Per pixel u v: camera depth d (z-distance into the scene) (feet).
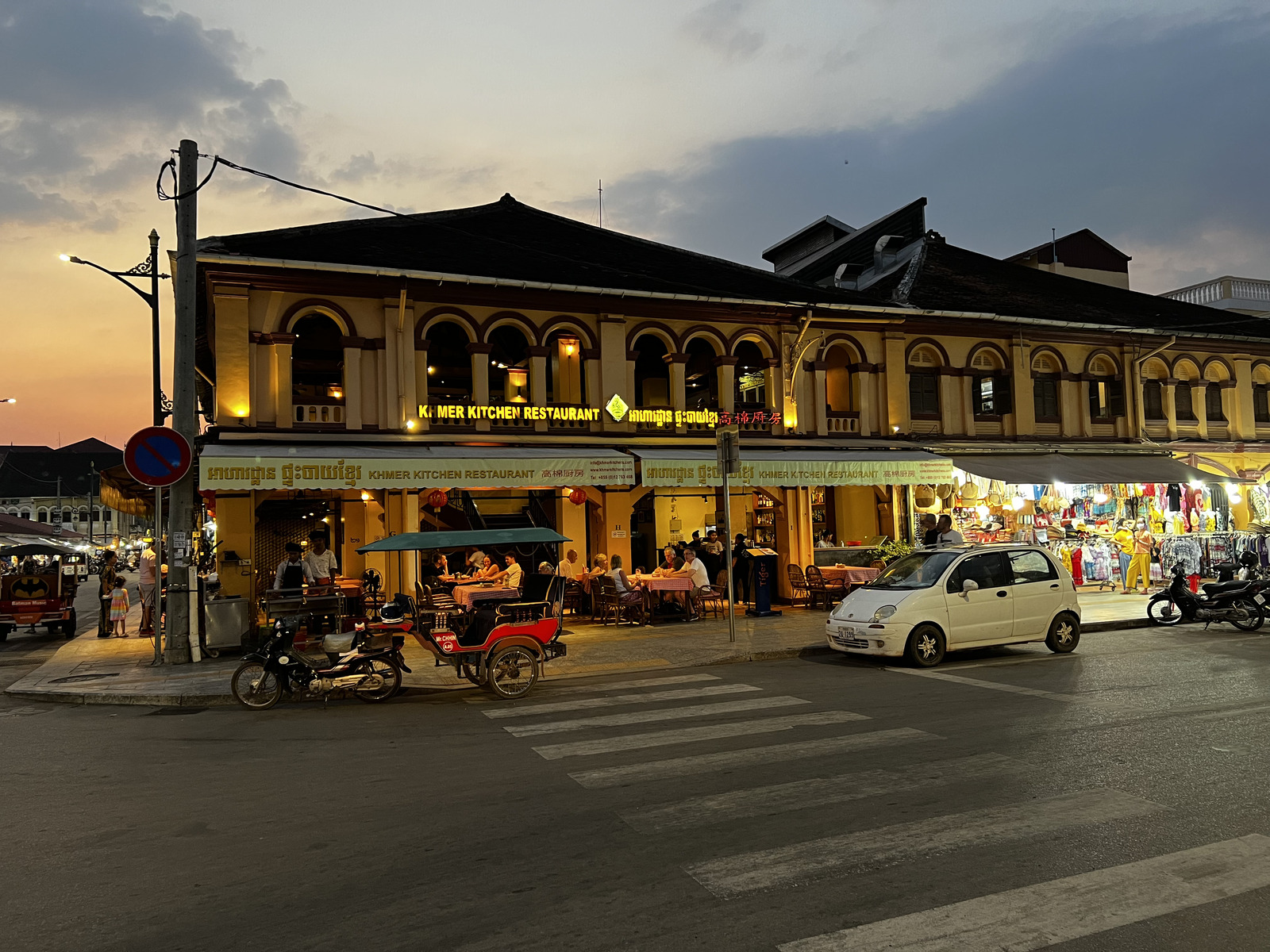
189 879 15.55
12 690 36.68
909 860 15.60
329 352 65.16
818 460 58.13
